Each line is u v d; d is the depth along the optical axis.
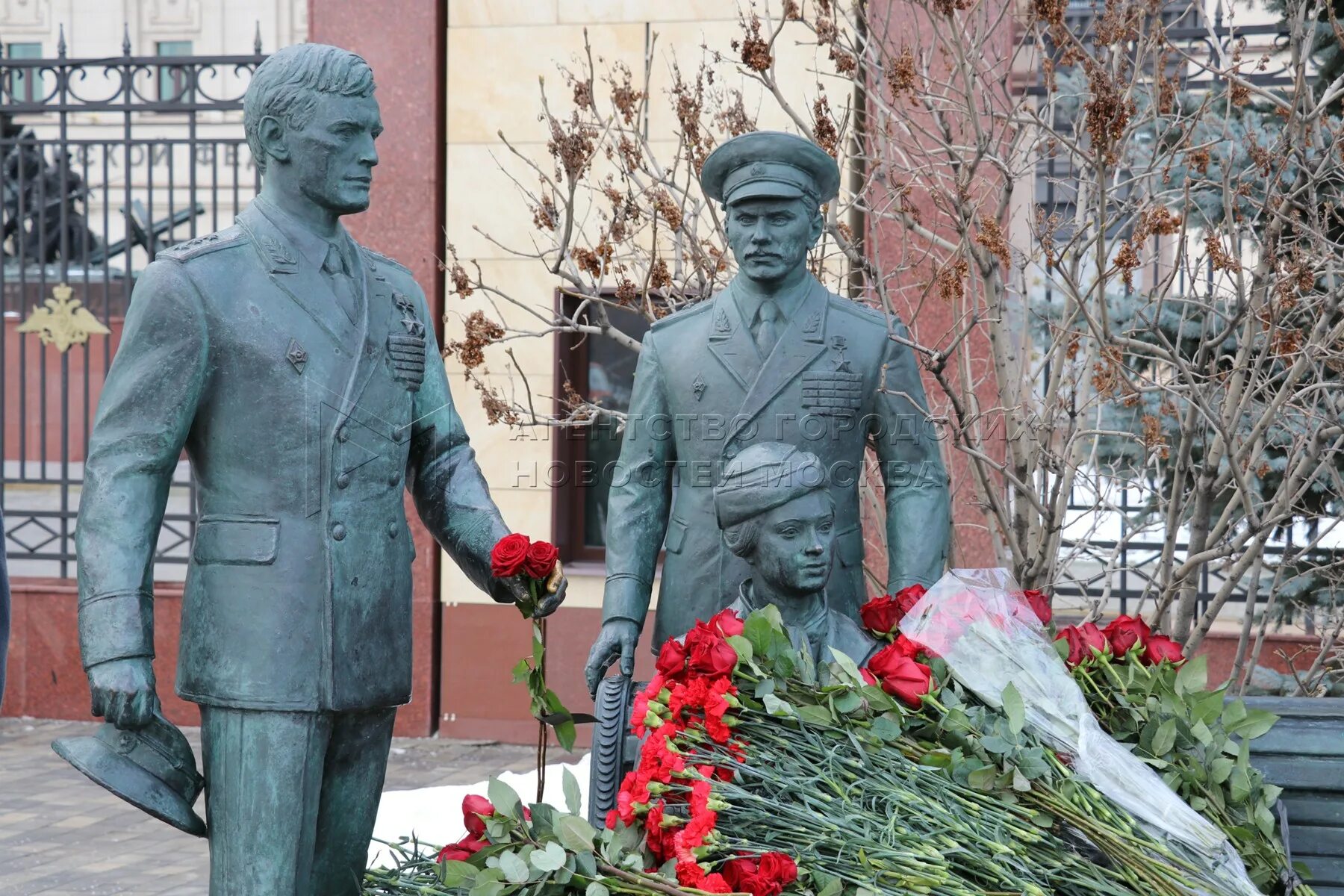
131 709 2.62
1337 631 5.32
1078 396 5.98
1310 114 4.46
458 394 7.46
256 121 2.80
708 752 2.58
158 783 2.71
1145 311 5.61
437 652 7.83
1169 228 4.31
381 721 2.94
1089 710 2.71
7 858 6.00
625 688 3.27
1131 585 7.60
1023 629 2.75
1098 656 2.91
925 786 2.50
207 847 6.20
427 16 7.50
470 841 2.62
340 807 2.93
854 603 3.34
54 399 12.48
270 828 2.72
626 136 6.45
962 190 4.55
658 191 5.34
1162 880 2.36
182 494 11.74
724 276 5.78
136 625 2.66
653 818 2.46
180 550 9.90
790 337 3.33
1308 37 4.65
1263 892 2.64
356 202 2.85
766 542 2.91
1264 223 5.09
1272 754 2.96
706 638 2.67
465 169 7.54
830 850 2.41
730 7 7.17
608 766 3.14
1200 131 5.59
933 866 2.30
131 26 22.17
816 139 4.86
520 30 7.44
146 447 2.71
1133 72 5.48
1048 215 5.57
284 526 2.75
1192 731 2.72
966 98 4.64
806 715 2.61
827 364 3.32
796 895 2.31
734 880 2.33
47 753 7.70
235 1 22.06
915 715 2.66
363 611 2.81
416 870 3.17
